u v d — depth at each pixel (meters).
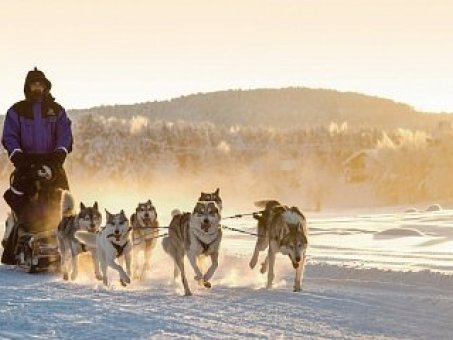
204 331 9.97
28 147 17.55
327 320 10.86
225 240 30.14
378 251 23.41
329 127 139.88
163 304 12.43
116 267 15.05
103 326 10.31
